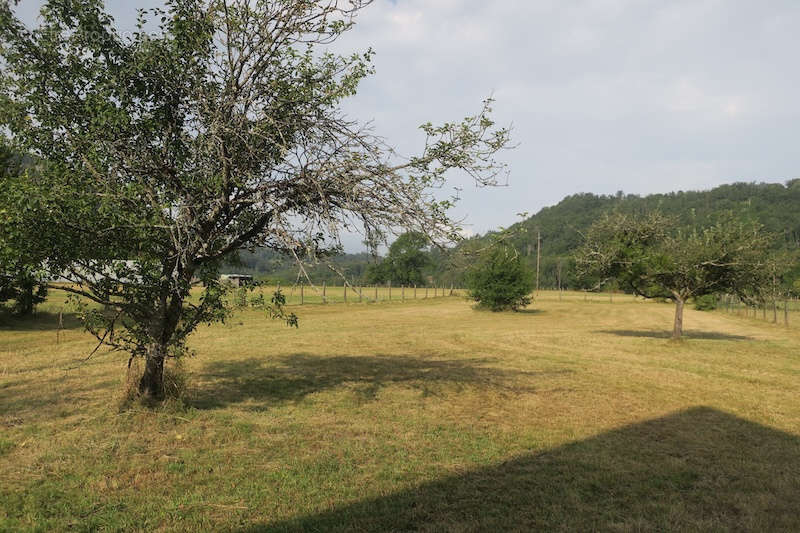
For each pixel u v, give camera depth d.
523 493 5.08
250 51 7.16
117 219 5.99
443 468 5.76
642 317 37.59
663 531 4.34
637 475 5.66
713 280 18.20
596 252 19.33
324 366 12.38
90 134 6.61
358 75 7.44
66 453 5.84
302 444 6.45
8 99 6.47
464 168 6.84
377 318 29.30
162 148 7.19
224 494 4.91
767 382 11.51
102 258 6.51
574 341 19.28
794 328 27.98
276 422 7.38
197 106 7.14
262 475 5.41
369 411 8.20
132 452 5.95
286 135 7.21
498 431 7.26
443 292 66.81
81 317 6.88
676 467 5.92
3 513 4.40
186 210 6.64
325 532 4.20
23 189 5.59
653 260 18.27
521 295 39.28
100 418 7.11
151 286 6.68
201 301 7.46
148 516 4.42
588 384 10.84
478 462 5.98
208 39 7.20
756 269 17.06
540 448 6.52
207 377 10.45
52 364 11.75
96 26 6.79
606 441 6.86
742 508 4.84
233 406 8.14
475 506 4.77
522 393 9.82
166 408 7.40
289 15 7.05
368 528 4.27
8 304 23.33
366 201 6.75
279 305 7.61
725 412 8.62
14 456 5.75
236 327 21.50
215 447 6.25
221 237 7.32
